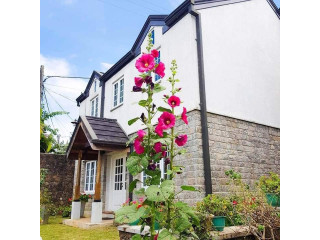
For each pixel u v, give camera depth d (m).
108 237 6.43
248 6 8.94
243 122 7.57
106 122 9.91
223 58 7.65
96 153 10.52
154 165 2.48
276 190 5.39
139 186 8.72
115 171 10.34
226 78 7.55
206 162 6.27
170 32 8.05
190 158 6.43
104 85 12.20
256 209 4.14
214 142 6.76
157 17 8.94
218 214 4.53
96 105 12.86
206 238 3.85
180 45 7.52
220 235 3.98
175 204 2.48
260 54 8.83
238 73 7.92
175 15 7.71
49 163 13.12
